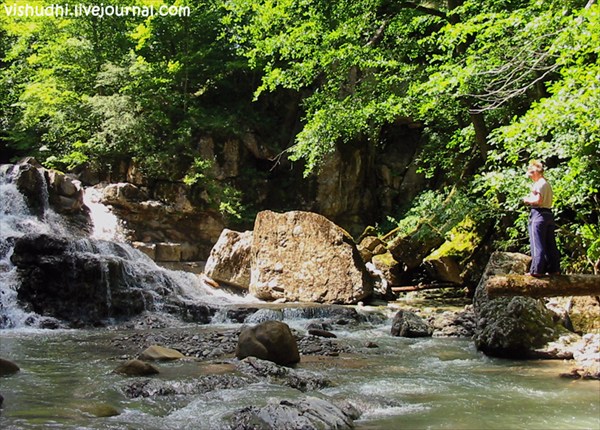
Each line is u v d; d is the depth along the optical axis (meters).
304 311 13.95
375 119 16.00
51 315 13.45
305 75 16.55
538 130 9.25
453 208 16.00
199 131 22.56
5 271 13.84
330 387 7.19
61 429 5.12
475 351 10.11
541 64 12.03
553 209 11.44
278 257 17.02
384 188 24.17
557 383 7.57
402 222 18.03
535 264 6.91
